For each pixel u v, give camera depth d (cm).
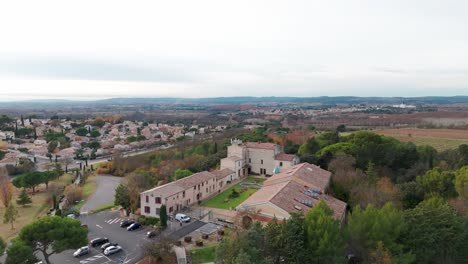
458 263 5897
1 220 10012
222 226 7981
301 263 4953
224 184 11331
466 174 7756
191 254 6650
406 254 5322
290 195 7350
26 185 12862
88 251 7050
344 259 5128
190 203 9562
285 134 18400
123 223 8481
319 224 5128
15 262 5288
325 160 11200
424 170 10019
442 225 5775
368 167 9894
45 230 5769
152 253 6488
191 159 13912
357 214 5669
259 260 4659
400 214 5806
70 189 11850
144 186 10181
